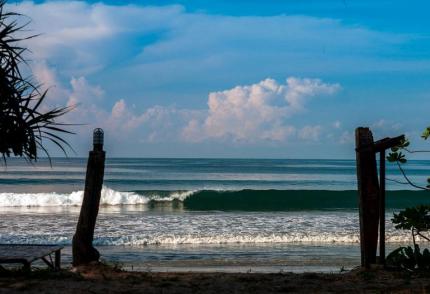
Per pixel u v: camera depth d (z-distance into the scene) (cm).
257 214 2725
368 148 781
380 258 804
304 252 1602
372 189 788
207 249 1652
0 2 618
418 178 7825
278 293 678
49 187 4881
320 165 13238
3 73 608
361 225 802
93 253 905
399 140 771
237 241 1795
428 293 651
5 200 3067
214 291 686
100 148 916
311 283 740
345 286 711
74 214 2584
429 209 811
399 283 714
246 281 768
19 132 607
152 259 1473
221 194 3509
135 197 3316
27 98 615
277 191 3553
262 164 13562
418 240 1800
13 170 8088
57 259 1000
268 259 1475
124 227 2120
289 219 2419
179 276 822
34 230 2027
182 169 9456
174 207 3169
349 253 1587
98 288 682
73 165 10506
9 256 857
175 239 1795
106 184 5438
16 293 639
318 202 3494
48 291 652
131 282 738
